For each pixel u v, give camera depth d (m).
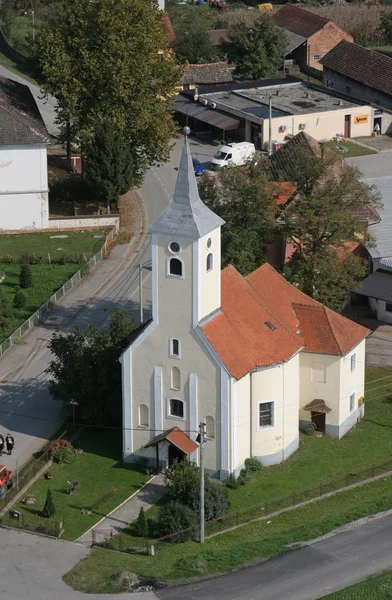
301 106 179.38
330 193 114.06
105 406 100.50
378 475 95.19
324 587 79.75
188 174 89.19
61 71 145.00
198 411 92.69
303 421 101.88
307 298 102.69
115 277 132.88
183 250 89.44
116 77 143.25
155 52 148.50
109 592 79.31
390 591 79.12
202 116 179.00
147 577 81.06
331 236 112.94
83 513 89.25
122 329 101.69
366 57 192.88
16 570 82.06
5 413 104.38
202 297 90.81
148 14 147.25
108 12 143.75
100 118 146.25
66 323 121.50
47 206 145.12
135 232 146.00
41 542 85.56
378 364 114.12
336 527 87.44
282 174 121.81
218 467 93.12
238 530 87.44
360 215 127.12
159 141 149.25
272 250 121.50
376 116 180.50
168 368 92.75
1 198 143.88
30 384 109.50
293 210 113.25
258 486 93.25
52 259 136.50
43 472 94.88
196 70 195.25
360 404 104.00
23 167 143.12
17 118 142.50
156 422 94.38
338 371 99.38
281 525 88.06
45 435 100.69
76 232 145.75
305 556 83.56
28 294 127.88
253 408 94.50
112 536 86.19
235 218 113.75
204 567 82.06
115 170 144.62
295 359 97.06
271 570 81.88
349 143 177.00
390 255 124.50
